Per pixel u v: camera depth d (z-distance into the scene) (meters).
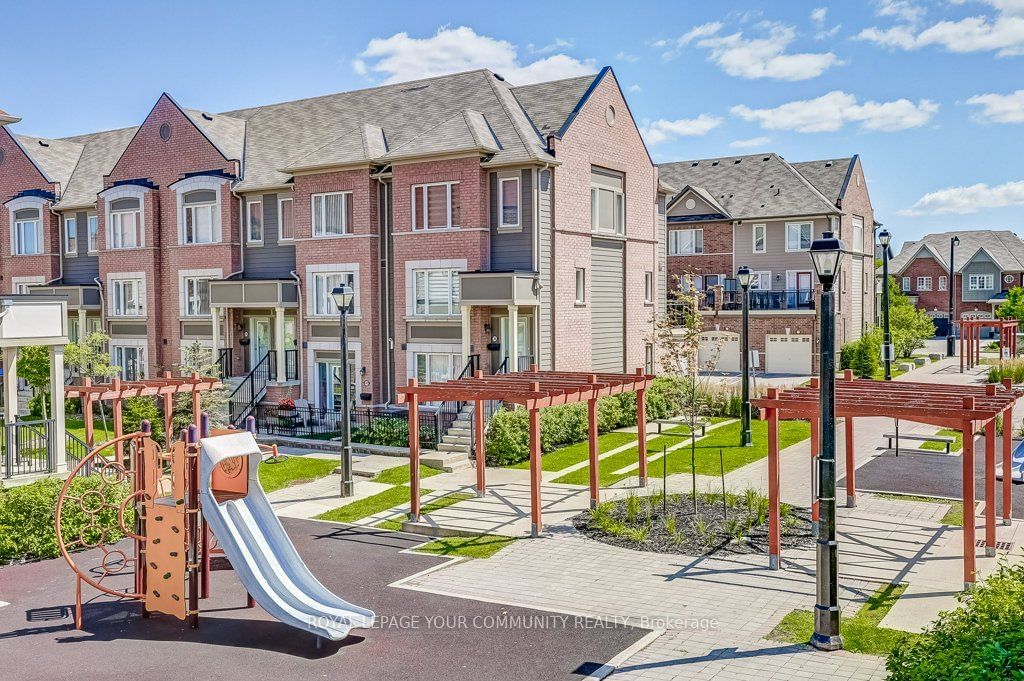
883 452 24.53
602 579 14.14
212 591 14.02
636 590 13.55
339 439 26.95
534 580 14.17
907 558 14.88
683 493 19.70
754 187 49.59
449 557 15.66
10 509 15.78
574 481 21.81
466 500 20.00
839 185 48.09
